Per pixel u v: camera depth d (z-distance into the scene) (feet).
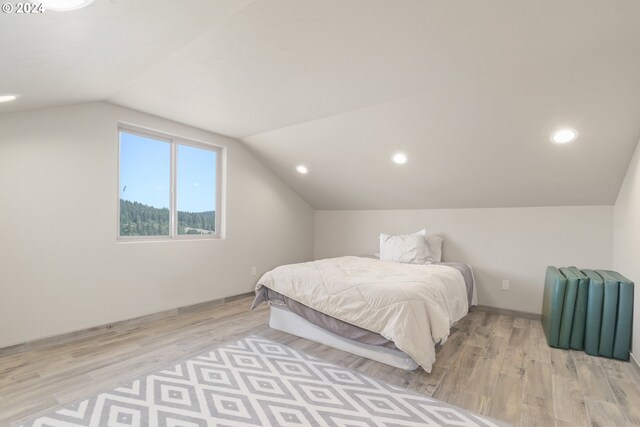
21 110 8.18
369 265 11.48
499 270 12.67
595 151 9.02
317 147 12.79
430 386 6.93
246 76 7.77
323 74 7.66
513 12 5.32
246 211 14.40
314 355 8.42
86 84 7.58
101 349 8.54
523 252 12.21
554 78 7.38
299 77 7.82
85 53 5.61
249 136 13.37
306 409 6.02
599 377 7.39
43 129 8.63
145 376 7.11
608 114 7.86
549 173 10.33
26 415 5.67
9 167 8.10
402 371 7.62
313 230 18.30
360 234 16.58
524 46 6.37
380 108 9.76
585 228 11.12
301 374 7.38
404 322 7.34
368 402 6.28
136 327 10.33
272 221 15.69
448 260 13.80
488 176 11.34
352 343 8.60
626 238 9.11
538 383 7.09
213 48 6.44
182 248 11.93
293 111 10.34
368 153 12.17
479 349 8.98
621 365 8.02
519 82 7.71
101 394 6.37
